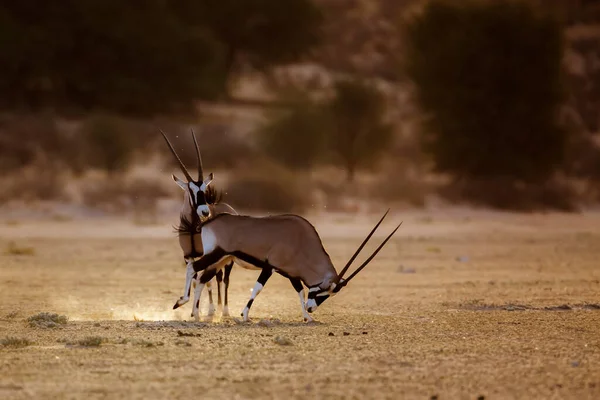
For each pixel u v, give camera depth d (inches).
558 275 3533.5
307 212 6889.8
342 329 2068.2
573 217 7539.4
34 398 1382.9
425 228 6072.8
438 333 2010.3
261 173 7219.5
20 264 3846.0
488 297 2795.3
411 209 7367.1
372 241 5147.6
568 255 4439.0
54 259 4062.5
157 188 6968.5
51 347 1806.1
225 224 2167.8
